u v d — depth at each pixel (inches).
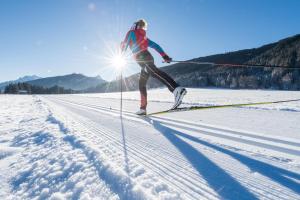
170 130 161.0
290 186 69.6
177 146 119.6
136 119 223.1
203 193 68.1
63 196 70.0
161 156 103.9
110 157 103.1
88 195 68.7
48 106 515.2
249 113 273.7
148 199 62.7
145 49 198.4
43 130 188.2
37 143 148.6
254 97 842.8
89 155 106.0
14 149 134.6
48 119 265.3
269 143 121.8
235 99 723.4
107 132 164.7
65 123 215.2
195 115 254.2
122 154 107.5
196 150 111.3
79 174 84.2
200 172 84.0
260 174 79.7
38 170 94.9
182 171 85.5
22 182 86.0
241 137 137.4
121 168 87.8
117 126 188.2
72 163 97.1
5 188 82.5
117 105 486.3
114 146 122.9
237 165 89.4
